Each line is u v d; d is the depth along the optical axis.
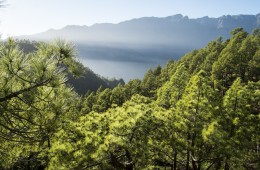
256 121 22.75
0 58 5.98
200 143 20.70
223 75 78.12
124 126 15.26
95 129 16.28
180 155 23.92
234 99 23.92
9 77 6.16
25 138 7.09
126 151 15.83
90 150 14.12
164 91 35.88
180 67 37.19
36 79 6.46
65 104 7.55
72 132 14.84
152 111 18.66
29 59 6.32
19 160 15.08
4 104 6.48
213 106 23.30
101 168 14.79
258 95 24.75
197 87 23.33
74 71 6.67
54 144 14.02
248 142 22.58
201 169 26.50
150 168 17.00
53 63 6.54
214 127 20.38
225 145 20.28
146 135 15.77
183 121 21.48
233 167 23.25
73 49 6.62
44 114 7.34
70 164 13.88
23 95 6.59
